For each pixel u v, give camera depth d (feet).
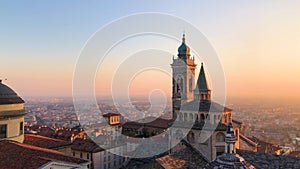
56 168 82.33
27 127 287.28
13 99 138.72
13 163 82.07
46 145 145.18
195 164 138.51
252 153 143.74
